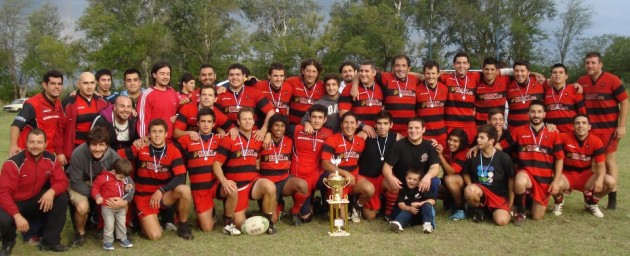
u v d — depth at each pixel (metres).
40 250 5.85
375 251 5.69
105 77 7.73
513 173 6.99
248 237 6.31
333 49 44.00
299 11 47.06
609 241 6.01
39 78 53.94
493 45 47.69
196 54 43.84
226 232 6.48
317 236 6.33
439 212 7.50
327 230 6.61
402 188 6.75
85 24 41.06
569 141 7.32
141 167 6.29
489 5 45.66
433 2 46.28
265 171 6.81
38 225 6.07
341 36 45.16
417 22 47.31
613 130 8.02
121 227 5.91
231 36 43.12
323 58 44.72
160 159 6.27
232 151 6.57
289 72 44.84
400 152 6.89
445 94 7.74
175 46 43.00
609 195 7.54
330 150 6.96
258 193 6.55
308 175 7.04
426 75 7.61
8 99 58.25
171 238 6.29
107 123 6.51
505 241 6.04
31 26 56.56
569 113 7.82
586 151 7.23
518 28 44.38
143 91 7.07
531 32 46.22
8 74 57.31
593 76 8.13
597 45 56.41
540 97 7.90
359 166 7.18
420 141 6.92
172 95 7.15
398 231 6.46
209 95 6.83
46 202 5.64
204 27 41.88
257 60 44.69
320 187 7.02
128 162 5.93
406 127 7.67
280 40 43.91
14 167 5.64
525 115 7.91
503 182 6.92
